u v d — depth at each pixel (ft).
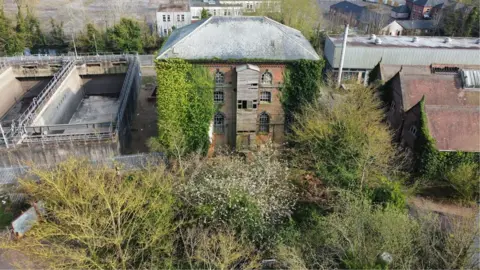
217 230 85.97
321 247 81.66
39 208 92.43
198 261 77.97
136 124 169.99
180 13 283.79
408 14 362.33
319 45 247.50
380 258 66.90
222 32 125.80
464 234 73.92
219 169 100.83
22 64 198.08
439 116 117.08
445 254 74.90
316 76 127.03
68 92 185.16
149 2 404.36
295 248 79.61
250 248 82.69
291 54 124.77
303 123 124.67
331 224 77.15
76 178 84.02
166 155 121.08
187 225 88.07
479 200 109.91
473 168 111.55
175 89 123.85
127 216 78.43
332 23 330.75
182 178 98.32
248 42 125.08
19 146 120.57
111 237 74.79
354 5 354.13
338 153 107.14
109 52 249.96
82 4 381.40
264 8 272.51
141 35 268.82
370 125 114.42
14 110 191.72
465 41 221.05
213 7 291.79
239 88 124.26
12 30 242.78
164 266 78.95
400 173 118.42
